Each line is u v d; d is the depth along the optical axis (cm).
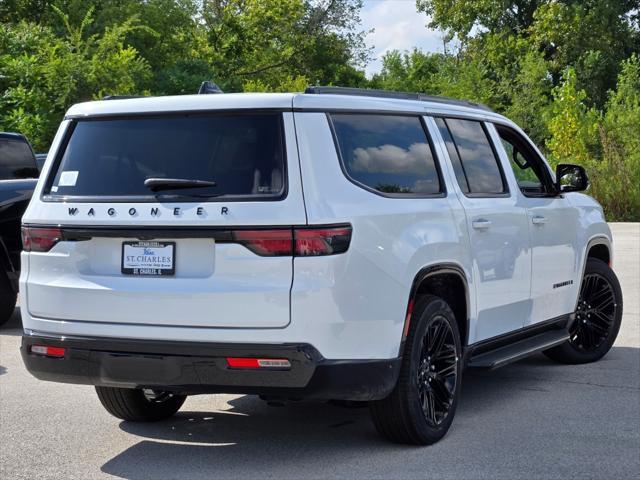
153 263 476
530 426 567
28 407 635
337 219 462
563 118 3184
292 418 599
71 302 490
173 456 517
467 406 623
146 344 471
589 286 770
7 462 509
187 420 598
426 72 6725
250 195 463
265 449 527
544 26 4950
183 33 4431
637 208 2627
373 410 514
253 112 477
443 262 532
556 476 470
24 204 991
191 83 3731
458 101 622
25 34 2870
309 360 454
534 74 3931
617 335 856
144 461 509
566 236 710
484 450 516
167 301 467
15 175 1030
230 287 458
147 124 496
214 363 460
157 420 597
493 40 4944
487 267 589
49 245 500
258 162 468
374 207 486
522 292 641
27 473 490
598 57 4888
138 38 4041
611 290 777
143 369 473
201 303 461
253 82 4491
